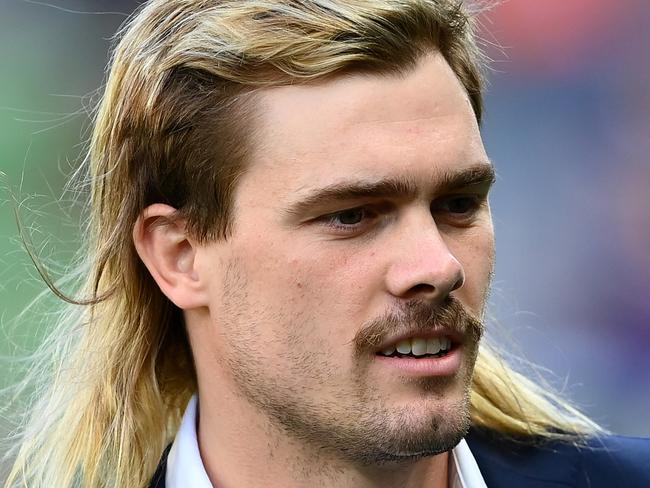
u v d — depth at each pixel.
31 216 7.36
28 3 19.75
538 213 19.91
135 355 6.47
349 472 5.53
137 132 5.98
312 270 5.26
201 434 6.14
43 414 6.92
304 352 5.33
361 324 5.22
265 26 5.38
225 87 5.49
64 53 19.67
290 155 5.26
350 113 5.20
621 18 20.22
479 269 5.44
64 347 6.89
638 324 18.39
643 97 19.94
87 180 6.99
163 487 6.34
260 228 5.37
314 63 5.23
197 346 6.01
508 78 20.52
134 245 6.17
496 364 6.77
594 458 6.48
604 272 19.12
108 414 6.62
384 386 5.23
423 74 5.32
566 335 18.72
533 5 20.52
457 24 5.74
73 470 6.74
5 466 7.64
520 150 20.28
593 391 17.91
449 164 5.22
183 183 5.72
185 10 5.82
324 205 5.20
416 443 5.20
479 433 6.59
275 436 5.63
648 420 17.44
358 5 5.27
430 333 5.19
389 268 5.19
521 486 6.27
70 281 7.27
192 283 5.80
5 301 9.70
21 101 19.19
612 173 19.80
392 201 5.20
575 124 20.17
